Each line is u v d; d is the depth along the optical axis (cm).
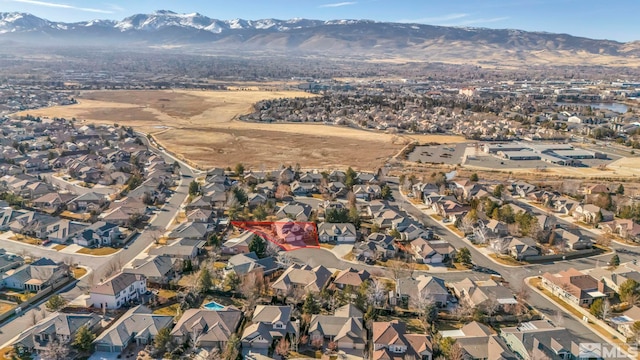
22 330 8731
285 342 8419
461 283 10662
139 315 8862
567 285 10606
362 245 12562
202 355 8200
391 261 12275
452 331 9056
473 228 14288
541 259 12581
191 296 10031
